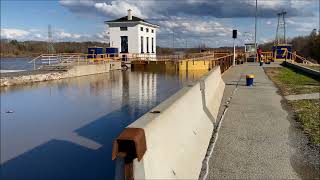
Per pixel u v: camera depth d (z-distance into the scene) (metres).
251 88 14.39
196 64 45.62
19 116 15.16
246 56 41.31
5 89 24.78
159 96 21.61
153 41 55.97
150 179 2.68
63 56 38.97
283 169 4.82
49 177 8.02
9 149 10.17
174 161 3.42
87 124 13.44
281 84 15.91
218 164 5.00
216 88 10.30
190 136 4.58
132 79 34.25
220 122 7.64
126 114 15.45
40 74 30.50
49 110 16.61
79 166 8.72
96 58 43.88
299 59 46.25
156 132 3.05
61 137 11.52
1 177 8.03
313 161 5.15
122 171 2.58
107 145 10.53
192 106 5.36
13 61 84.06
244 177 4.53
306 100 10.84
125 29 50.25
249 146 5.89
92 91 24.28
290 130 7.00
